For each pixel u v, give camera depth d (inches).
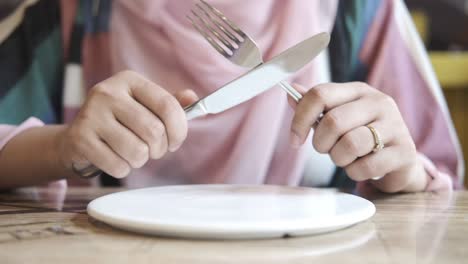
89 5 43.2
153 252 14.9
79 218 20.3
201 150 40.0
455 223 19.4
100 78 42.4
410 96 41.4
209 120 39.8
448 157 39.3
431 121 40.3
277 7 40.9
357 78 42.4
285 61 21.7
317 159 40.9
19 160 29.7
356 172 24.9
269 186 25.8
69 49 42.8
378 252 15.0
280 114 39.5
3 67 41.1
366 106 24.5
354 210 18.5
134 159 23.1
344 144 23.8
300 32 40.0
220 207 19.1
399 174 26.8
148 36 40.7
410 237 16.9
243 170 39.3
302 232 16.6
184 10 40.3
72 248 15.4
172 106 22.7
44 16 43.3
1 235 17.2
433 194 28.2
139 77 24.4
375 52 42.3
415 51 42.8
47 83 42.8
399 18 43.2
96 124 23.4
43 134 29.9
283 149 40.6
